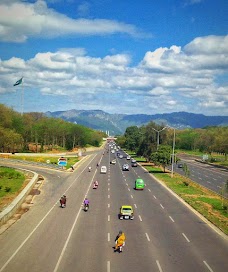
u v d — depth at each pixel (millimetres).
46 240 34688
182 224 42938
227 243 35156
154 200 59875
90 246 33062
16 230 38344
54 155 158250
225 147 161125
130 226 41344
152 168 120938
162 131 134125
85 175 94875
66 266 27594
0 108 166750
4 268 26875
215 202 58719
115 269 27219
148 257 30344
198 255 31203
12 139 148250
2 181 74750
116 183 81062
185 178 94188
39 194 63031
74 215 46625
